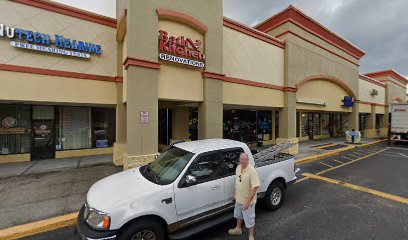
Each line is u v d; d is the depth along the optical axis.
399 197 6.48
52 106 11.24
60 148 11.48
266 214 5.28
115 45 10.36
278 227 4.67
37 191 6.42
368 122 25.20
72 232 4.54
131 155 7.68
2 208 5.28
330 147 16.03
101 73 10.06
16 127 10.44
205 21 9.51
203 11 9.44
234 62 11.35
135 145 7.76
